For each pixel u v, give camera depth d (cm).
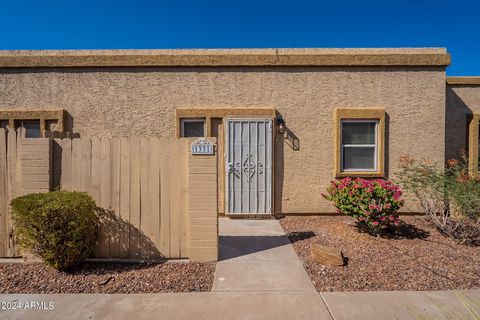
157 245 435
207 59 688
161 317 295
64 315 297
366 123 709
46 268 402
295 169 700
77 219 383
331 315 298
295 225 627
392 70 697
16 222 384
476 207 512
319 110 697
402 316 296
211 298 331
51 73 692
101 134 694
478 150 765
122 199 432
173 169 434
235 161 694
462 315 297
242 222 657
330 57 689
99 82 693
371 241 516
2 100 691
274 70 698
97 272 394
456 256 450
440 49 698
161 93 695
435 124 695
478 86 769
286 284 364
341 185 561
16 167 427
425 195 595
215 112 690
